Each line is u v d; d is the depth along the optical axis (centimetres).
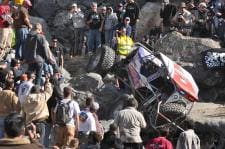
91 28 2788
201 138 2014
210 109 2184
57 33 3195
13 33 2317
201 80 2381
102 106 2145
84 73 2486
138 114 1670
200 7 2744
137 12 2809
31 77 1745
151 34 2842
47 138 1697
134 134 1656
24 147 700
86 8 3272
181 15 2677
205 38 2573
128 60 2150
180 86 1977
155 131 1964
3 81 1838
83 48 2920
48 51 2011
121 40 2486
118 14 2820
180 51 2525
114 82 2227
